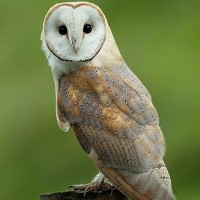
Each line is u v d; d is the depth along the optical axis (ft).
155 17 88.22
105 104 64.59
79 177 82.17
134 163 63.31
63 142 82.53
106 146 64.18
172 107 82.38
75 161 82.33
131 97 64.34
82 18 64.90
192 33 86.89
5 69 84.84
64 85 66.03
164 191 62.39
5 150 82.94
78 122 65.26
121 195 63.77
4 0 88.63
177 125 82.33
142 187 62.69
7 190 83.05
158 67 83.20
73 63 65.51
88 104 64.95
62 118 65.87
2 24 87.61
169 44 85.25
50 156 82.64
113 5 88.33
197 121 82.23
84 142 64.95
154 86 82.79
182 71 83.25
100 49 65.62
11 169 82.84
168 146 82.23
